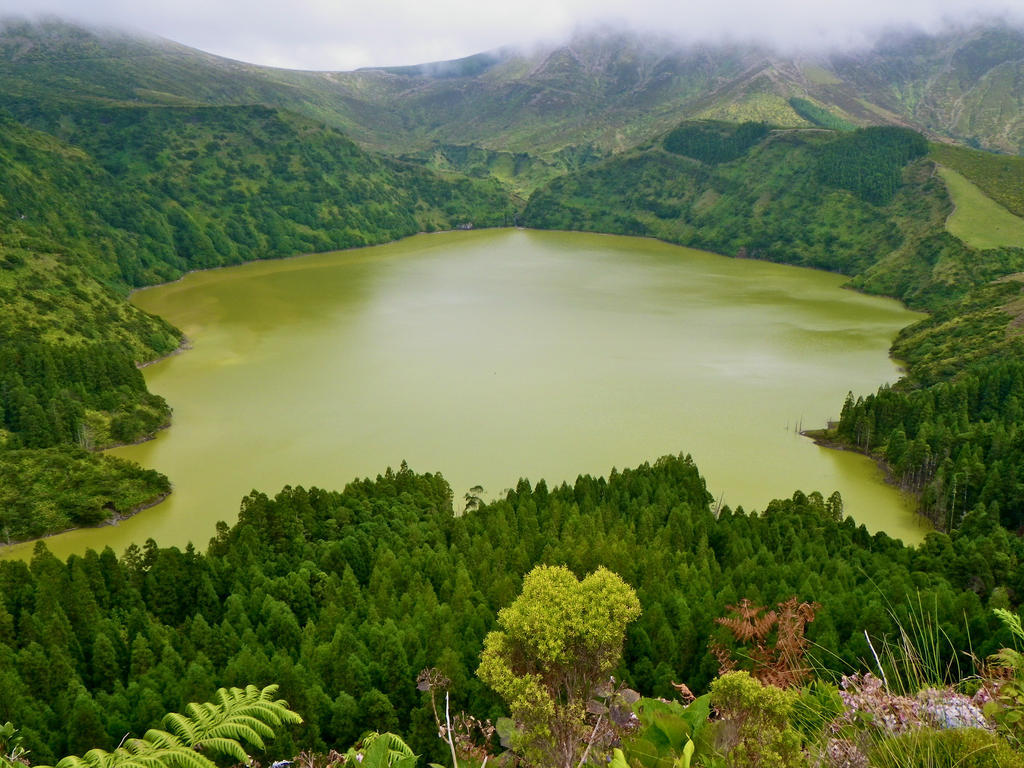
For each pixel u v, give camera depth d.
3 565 90.56
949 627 66.00
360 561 97.00
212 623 88.38
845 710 16.33
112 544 121.06
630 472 125.25
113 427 157.50
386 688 70.06
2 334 186.38
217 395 184.62
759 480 142.38
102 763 19.20
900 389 190.38
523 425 166.12
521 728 17.66
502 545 98.62
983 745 14.34
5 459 135.00
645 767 17.62
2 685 66.56
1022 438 131.12
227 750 20.94
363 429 163.75
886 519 129.38
